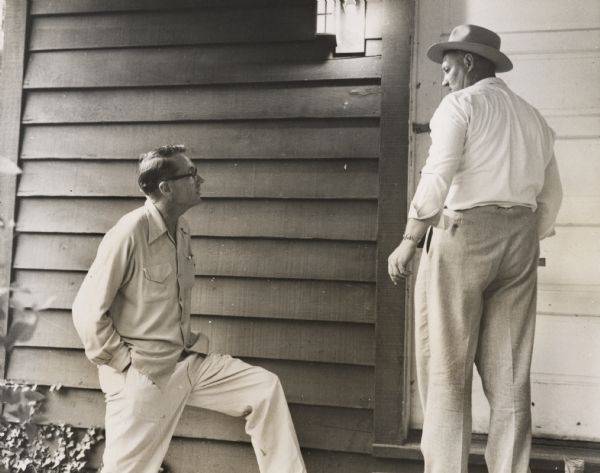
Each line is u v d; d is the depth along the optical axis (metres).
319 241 2.88
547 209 2.37
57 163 3.15
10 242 3.13
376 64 2.89
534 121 2.24
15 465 2.99
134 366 2.50
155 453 2.55
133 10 3.13
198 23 3.07
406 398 2.81
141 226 2.55
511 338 2.17
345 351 2.82
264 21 3.01
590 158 2.83
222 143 3.01
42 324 3.09
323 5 2.95
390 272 2.15
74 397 3.05
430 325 2.18
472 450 2.59
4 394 1.86
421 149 2.93
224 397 2.70
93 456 3.00
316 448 2.81
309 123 2.94
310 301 2.87
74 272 3.11
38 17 3.22
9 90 3.20
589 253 2.81
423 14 2.98
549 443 2.74
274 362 2.88
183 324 2.65
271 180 2.95
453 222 2.12
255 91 3.00
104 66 3.14
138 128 3.10
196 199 2.62
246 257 2.94
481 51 2.30
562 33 2.88
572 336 2.80
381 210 2.80
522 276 2.17
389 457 2.70
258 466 2.85
